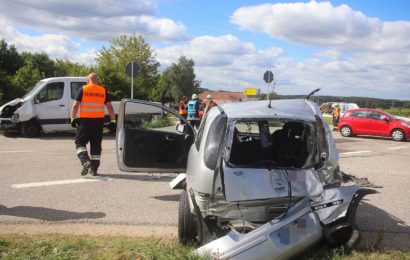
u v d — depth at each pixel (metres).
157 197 7.22
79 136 8.43
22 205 6.57
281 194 4.27
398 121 19.30
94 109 8.40
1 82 29.14
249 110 5.02
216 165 4.23
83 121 8.36
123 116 6.96
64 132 17.73
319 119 4.87
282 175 4.43
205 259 3.75
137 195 7.34
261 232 3.87
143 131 6.97
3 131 17.52
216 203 4.32
